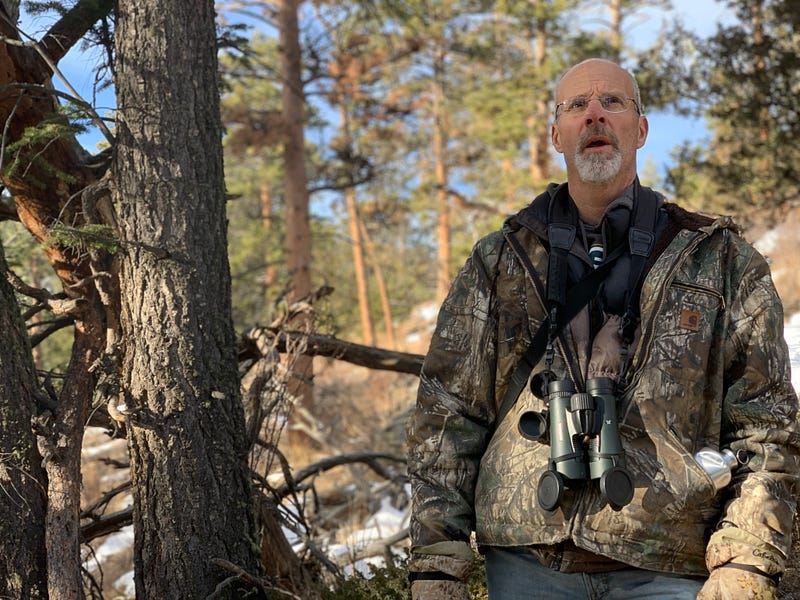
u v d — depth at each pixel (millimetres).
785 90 10055
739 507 1870
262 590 3424
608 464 1912
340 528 7188
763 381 1960
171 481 3373
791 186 10484
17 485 3381
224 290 3615
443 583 2078
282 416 4730
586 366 2045
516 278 2158
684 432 1957
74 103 3451
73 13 3814
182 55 3568
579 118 2162
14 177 3840
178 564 3346
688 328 1985
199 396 3439
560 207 2193
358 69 17531
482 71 26000
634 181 2188
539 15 20375
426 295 41875
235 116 15562
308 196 15578
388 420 12016
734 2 10758
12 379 3467
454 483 2150
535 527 2000
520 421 2016
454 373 2186
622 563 1953
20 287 3764
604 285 2076
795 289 17062
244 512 3504
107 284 3613
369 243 34938
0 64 3676
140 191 3482
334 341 4988
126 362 3477
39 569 3383
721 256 2037
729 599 1809
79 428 3561
